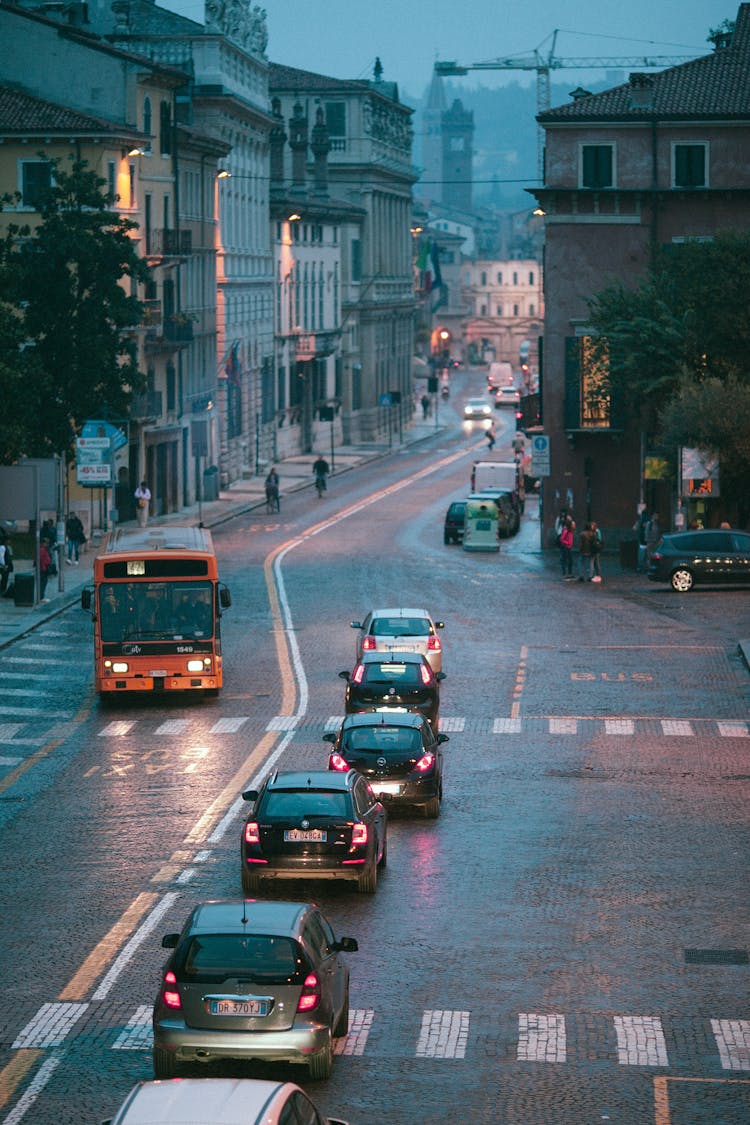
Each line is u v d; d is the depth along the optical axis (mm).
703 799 39969
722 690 54031
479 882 32906
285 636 65188
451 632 65438
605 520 95562
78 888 32375
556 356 95000
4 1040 24281
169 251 108312
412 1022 25078
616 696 53156
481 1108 21672
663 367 87625
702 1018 25359
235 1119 15477
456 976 27297
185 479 117938
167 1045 20969
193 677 51906
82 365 83500
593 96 95812
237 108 134750
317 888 32406
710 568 76938
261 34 148250
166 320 109375
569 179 94000
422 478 145625
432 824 37719
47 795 40562
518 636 64438
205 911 22312
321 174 182375
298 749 45719
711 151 93125
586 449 95188
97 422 82062
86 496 96188
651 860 34562
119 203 99375
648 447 94375
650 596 75438
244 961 21203
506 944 29016
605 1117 21406
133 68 103000
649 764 43906
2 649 62375
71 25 109938
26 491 70250
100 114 103312
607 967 27828
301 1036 21016
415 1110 21562
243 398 141750
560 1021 25203
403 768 37469
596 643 62875
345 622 68188
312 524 108500
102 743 46844
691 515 89438
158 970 27422
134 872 33469
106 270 83938
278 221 156250
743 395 80750
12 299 75062
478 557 91500
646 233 94000
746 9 102188
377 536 101562
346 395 188250
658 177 93438
